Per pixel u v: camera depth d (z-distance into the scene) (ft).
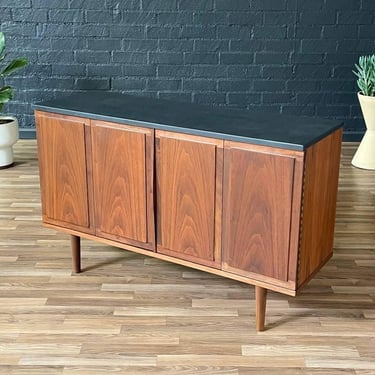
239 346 7.48
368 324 7.95
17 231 10.64
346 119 15.53
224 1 14.73
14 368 7.09
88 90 15.52
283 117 8.05
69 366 7.12
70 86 15.52
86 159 8.44
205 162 7.51
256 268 7.54
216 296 8.61
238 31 14.94
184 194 7.80
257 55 15.11
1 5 14.89
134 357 7.28
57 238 10.40
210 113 8.25
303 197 7.06
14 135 13.55
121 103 8.83
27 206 11.67
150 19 14.94
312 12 14.76
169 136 7.68
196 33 14.99
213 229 7.72
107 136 8.16
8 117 14.02
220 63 15.20
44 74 15.43
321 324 7.95
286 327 7.88
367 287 8.84
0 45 13.29
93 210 8.63
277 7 14.74
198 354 7.34
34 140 15.71
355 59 15.08
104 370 7.06
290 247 7.22
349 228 10.73
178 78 15.37
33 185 12.71
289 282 7.34
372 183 12.91
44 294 8.64
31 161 14.17
